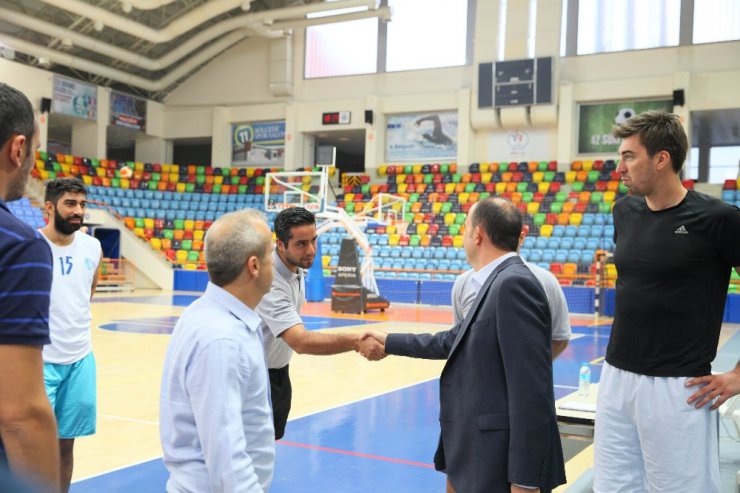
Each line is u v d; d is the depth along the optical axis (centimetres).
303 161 2131
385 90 2022
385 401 595
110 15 1648
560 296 265
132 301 1539
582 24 1814
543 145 1870
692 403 216
